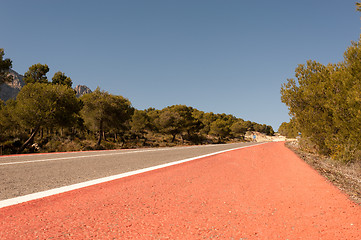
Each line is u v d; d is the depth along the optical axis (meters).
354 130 6.71
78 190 3.00
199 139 56.84
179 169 5.21
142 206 2.43
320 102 9.45
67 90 20.34
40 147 17.73
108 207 2.35
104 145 22.53
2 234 1.60
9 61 20.48
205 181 3.95
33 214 2.05
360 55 6.46
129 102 34.50
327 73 9.91
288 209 2.46
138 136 46.09
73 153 9.77
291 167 6.06
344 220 2.14
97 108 28.91
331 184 3.92
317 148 10.86
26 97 18.52
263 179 4.31
